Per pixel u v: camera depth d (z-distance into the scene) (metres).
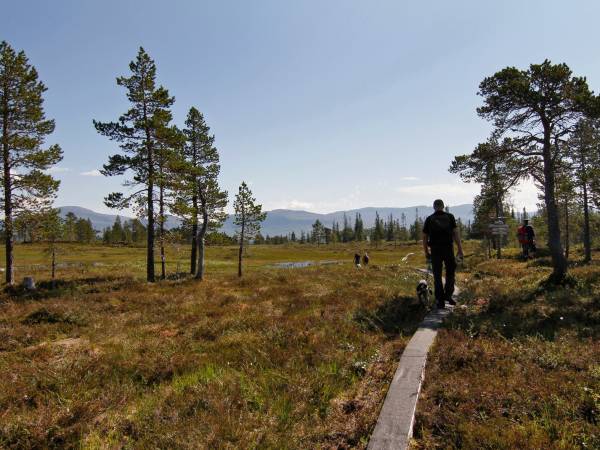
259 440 4.48
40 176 26.67
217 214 33.97
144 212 28.11
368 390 5.59
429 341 7.21
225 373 6.82
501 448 3.87
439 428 4.41
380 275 22.23
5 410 6.17
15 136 26.61
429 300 10.97
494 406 4.70
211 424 4.85
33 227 27.19
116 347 9.67
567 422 4.20
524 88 13.56
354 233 173.12
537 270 17.08
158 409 5.57
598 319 8.05
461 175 16.86
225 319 11.66
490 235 35.06
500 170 15.66
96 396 6.55
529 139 14.64
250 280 24.72
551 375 5.40
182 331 11.01
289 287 18.95
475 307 9.93
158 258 64.25
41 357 9.41
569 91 13.53
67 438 5.15
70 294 21.17
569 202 26.77
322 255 91.69
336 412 5.05
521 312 8.89
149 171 28.02
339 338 8.31
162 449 4.54
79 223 118.62
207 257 77.00
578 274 14.48
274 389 5.89
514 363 5.93
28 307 16.30
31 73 27.05
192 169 30.08
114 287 23.50
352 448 4.20
